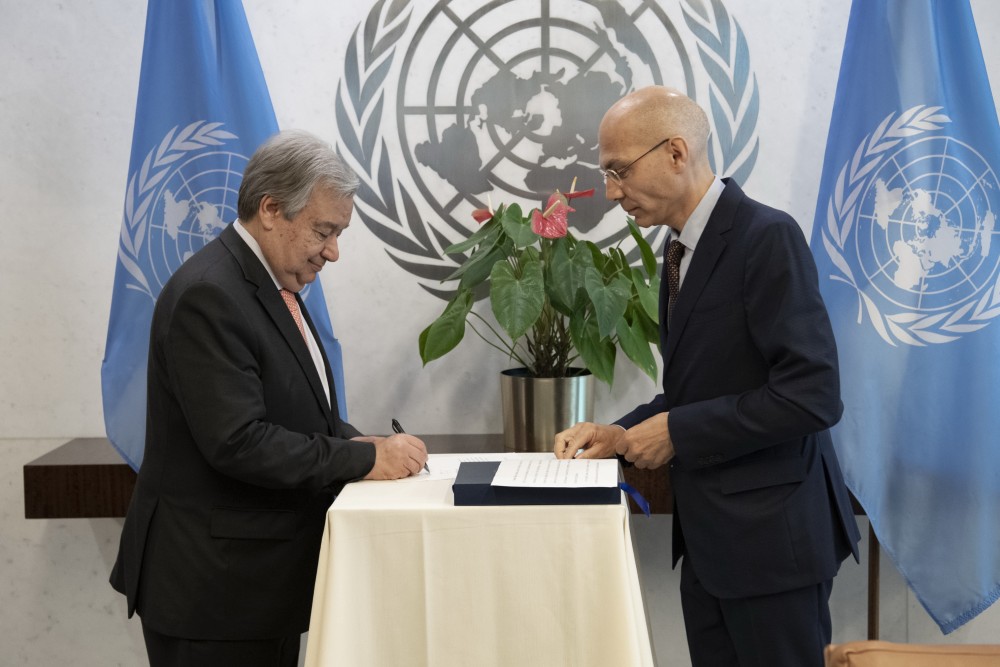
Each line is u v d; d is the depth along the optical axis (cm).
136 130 238
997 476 225
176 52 238
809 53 260
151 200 239
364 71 262
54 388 269
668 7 260
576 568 149
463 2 261
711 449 171
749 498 174
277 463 161
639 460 179
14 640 280
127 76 261
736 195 177
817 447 180
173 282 169
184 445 169
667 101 179
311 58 262
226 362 161
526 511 149
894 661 106
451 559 150
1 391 269
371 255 267
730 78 261
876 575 250
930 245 227
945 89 226
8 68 260
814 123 262
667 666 279
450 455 194
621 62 262
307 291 251
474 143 265
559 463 170
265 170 170
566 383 230
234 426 159
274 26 261
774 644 174
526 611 150
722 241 175
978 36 238
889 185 228
